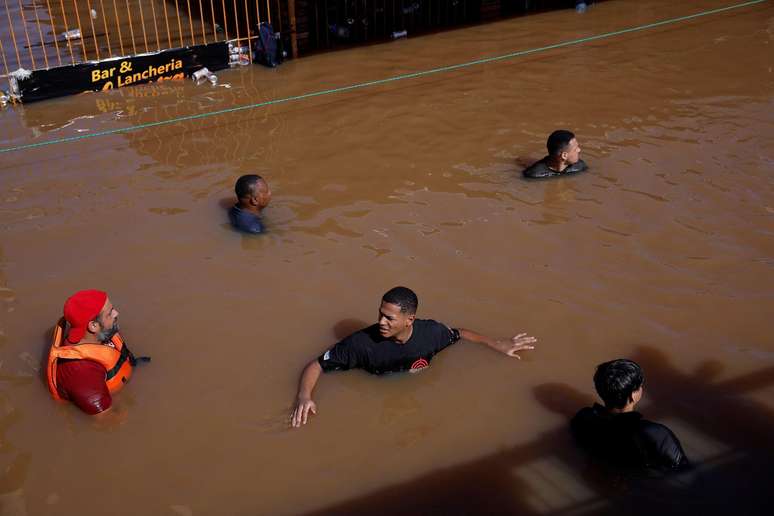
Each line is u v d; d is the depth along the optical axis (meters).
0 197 7.94
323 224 7.38
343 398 5.33
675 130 9.22
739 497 4.43
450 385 5.42
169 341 5.88
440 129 9.48
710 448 4.78
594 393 5.30
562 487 4.57
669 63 11.60
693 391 5.25
